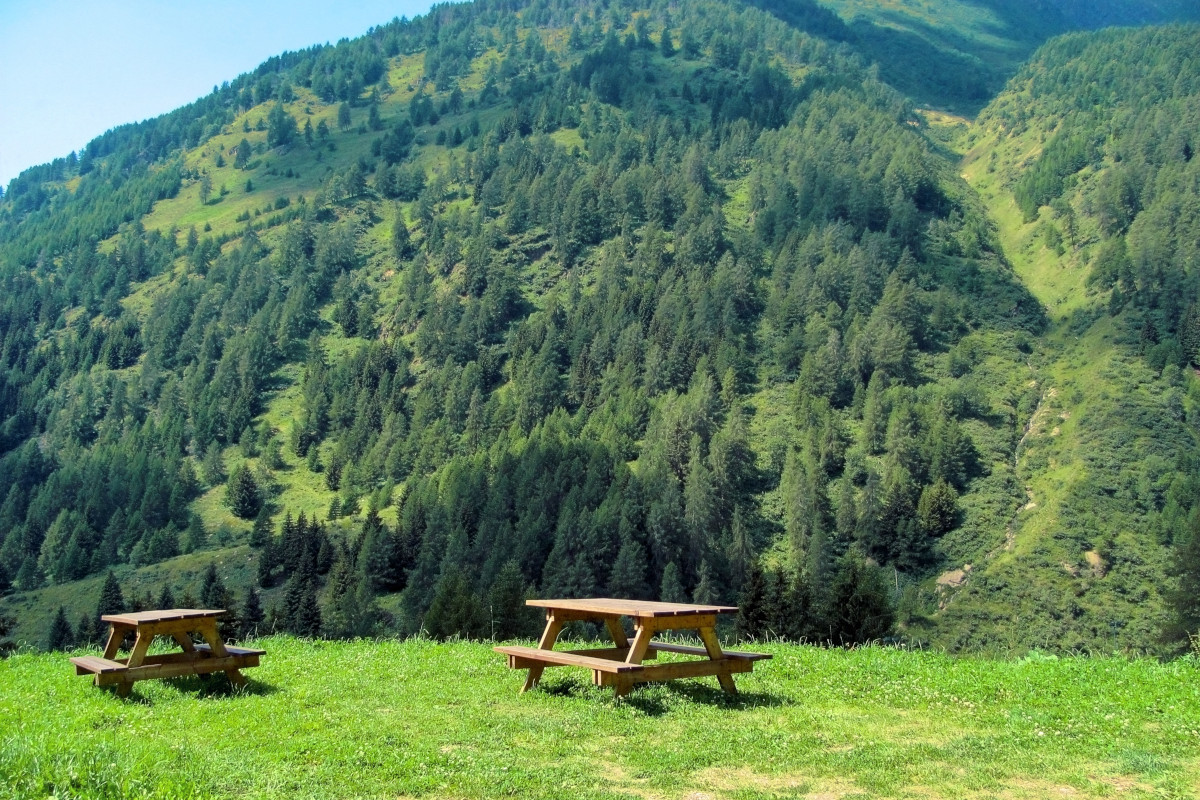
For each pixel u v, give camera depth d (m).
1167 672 12.99
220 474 132.50
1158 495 86.50
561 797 7.83
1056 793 8.10
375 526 94.81
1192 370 107.88
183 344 168.38
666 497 90.12
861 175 157.00
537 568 84.12
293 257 184.12
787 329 129.00
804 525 90.69
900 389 108.88
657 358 125.06
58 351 179.12
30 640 89.75
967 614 77.81
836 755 9.12
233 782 7.90
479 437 124.94
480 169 199.12
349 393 144.00
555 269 163.62
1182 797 7.91
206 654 12.55
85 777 7.31
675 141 195.88
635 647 11.20
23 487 140.00
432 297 161.38
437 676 13.16
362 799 7.68
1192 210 129.88
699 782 8.37
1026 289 138.00
